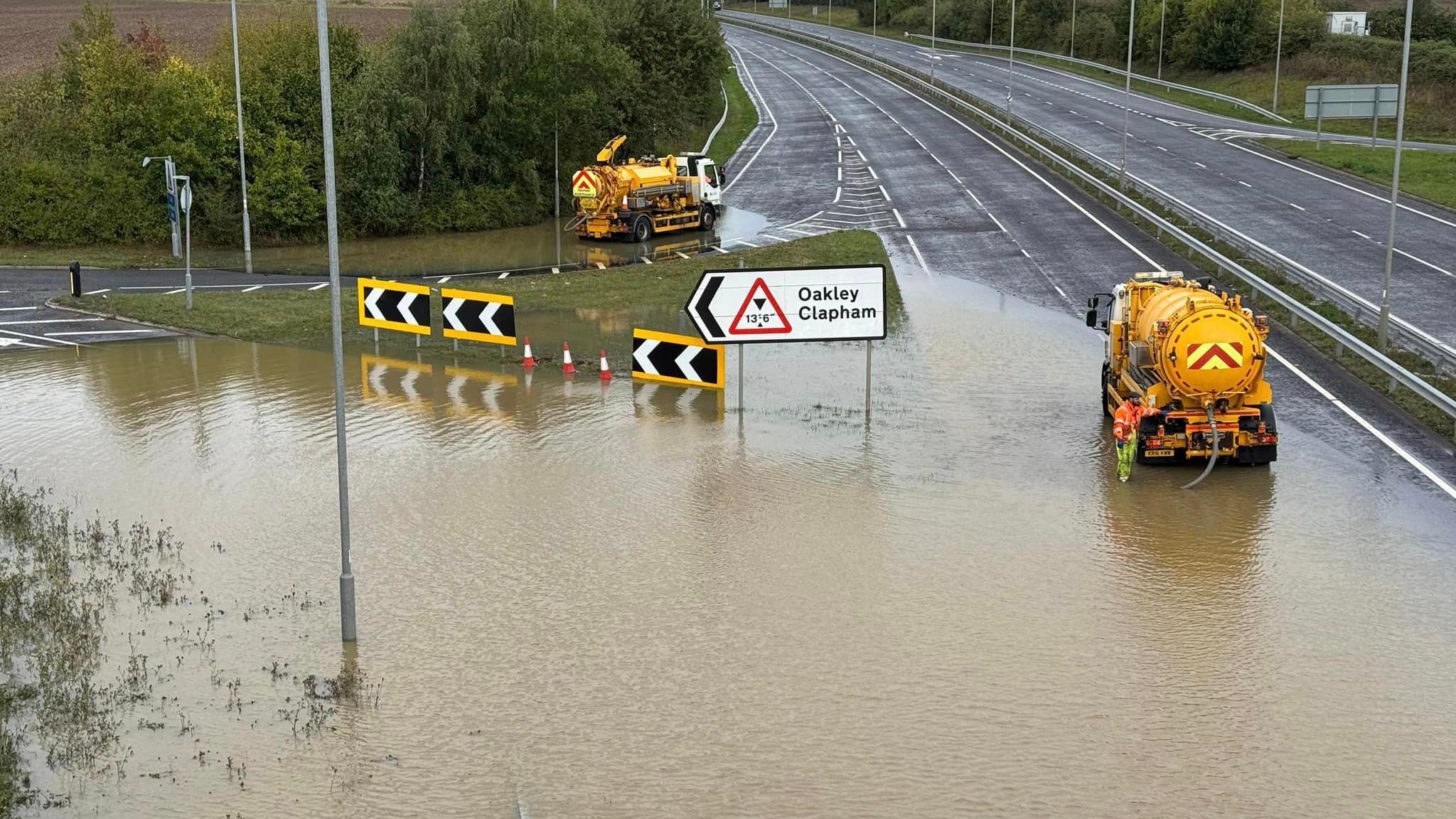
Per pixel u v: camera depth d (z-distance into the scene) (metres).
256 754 11.83
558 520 18.14
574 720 12.39
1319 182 52.88
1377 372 25.80
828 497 19.06
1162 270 37.53
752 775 11.34
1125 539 17.27
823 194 55.81
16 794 11.09
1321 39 90.31
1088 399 24.88
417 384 26.41
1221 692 12.85
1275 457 20.23
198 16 85.94
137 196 46.72
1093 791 11.02
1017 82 94.38
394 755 11.77
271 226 49.31
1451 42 89.00
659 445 21.84
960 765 11.48
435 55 52.19
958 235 44.56
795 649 13.91
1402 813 10.70
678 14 69.56
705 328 24.73
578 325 32.44
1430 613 14.81
